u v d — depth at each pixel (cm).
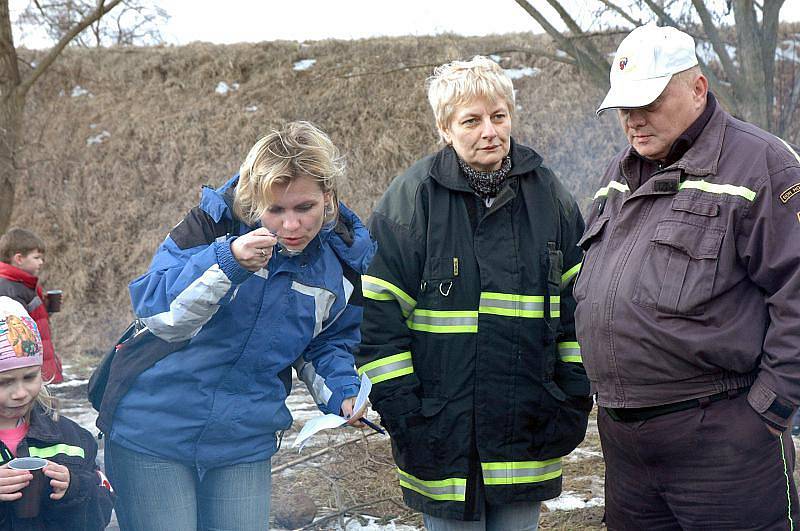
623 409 291
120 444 285
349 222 307
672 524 302
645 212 291
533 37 1703
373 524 460
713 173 277
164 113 1684
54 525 277
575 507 490
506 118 322
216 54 1778
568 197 343
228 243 258
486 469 322
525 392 324
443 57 1697
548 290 325
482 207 330
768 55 973
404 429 323
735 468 275
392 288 325
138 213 1569
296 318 287
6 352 272
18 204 1595
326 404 309
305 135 269
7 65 1322
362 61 1723
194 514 290
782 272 263
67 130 1683
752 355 271
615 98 286
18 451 276
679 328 274
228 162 1611
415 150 1569
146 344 285
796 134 1049
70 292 1494
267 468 303
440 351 325
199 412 282
